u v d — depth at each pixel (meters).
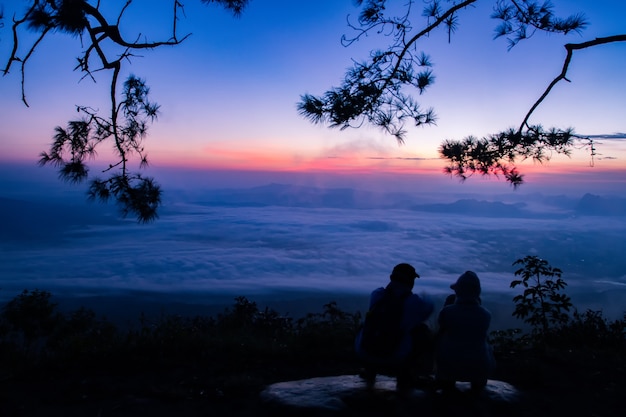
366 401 3.55
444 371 3.85
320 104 5.34
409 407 3.54
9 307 5.51
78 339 5.04
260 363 4.97
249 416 3.51
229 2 4.80
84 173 4.57
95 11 4.10
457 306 3.89
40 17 3.99
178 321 5.90
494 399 3.76
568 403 3.97
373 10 5.33
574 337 6.48
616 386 4.40
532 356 5.45
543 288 7.07
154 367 4.73
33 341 5.44
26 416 3.50
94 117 4.62
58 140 4.53
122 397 3.89
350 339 5.70
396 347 3.66
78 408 3.67
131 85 4.76
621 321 6.67
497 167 5.57
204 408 3.68
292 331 6.48
